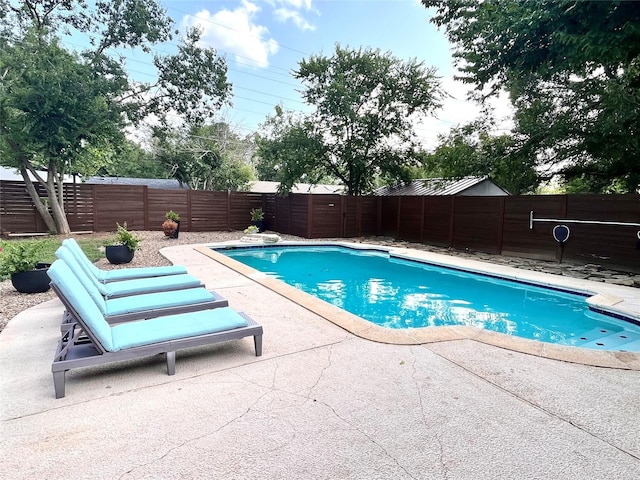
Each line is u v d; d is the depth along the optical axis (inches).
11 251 222.1
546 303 274.8
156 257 369.7
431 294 298.8
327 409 100.0
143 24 533.6
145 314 149.6
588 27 176.1
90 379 116.6
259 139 790.5
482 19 259.9
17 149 454.0
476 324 230.4
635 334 209.2
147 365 127.5
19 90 394.0
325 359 133.6
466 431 91.1
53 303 201.2
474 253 448.8
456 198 482.6
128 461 78.6
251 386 112.7
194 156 992.2
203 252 394.0
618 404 105.9
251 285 253.6
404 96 653.3
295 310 195.8
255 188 1203.9
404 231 573.3
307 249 514.3
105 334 112.5
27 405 100.7
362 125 658.2
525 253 405.4
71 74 432.5
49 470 75.6
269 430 90.1
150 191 585.0
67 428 90.3
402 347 146.0
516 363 132.8
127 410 98.7
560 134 467.8
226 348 143.6
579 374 124.9
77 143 468.4
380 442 86.0
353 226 620.1
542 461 80.8
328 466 77.7
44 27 471.5
